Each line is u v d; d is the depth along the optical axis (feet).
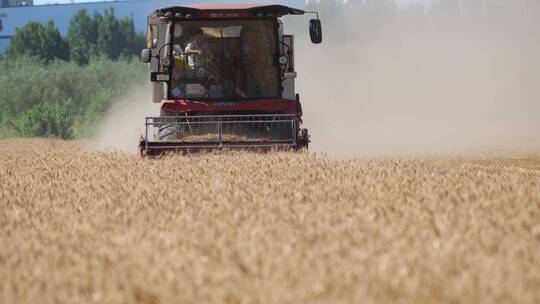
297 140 145.18
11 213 78.48
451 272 45.34
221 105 151.74
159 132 148.15
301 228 61.31
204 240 57.16
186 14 153.79
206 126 153.38
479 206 71.72
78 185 101.60
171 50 156.87
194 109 152.05
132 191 91.40
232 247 53.57
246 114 154.51
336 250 51.60
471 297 40.65
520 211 67.36
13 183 105.91
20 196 90.74
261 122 149.69
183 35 156.97
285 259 49.26
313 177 98.78
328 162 118.11
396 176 97.45
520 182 93.76
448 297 40.55
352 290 42.19
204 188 92.63
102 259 51.60
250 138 148.87
